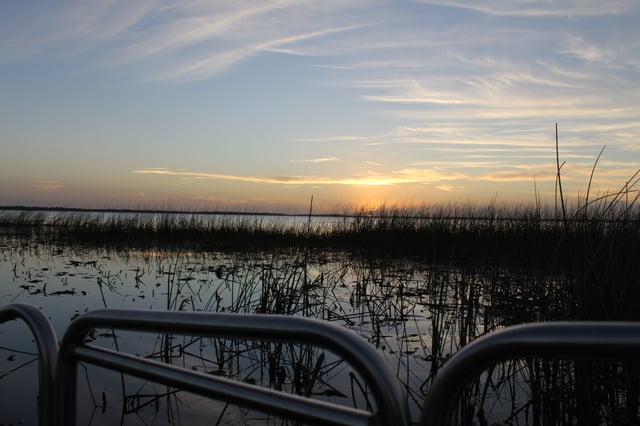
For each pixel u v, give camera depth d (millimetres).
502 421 3766
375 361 904
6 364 4770
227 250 14758
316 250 13578
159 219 18672
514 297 5539
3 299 7836
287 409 996
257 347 5035
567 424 3570
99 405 3982
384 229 12969
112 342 5484
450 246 10016
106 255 14203
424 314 6836
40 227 21469
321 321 987
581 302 3646
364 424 905
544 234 6562
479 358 822
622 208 3930
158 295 8219
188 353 5223
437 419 865
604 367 3688
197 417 3814
